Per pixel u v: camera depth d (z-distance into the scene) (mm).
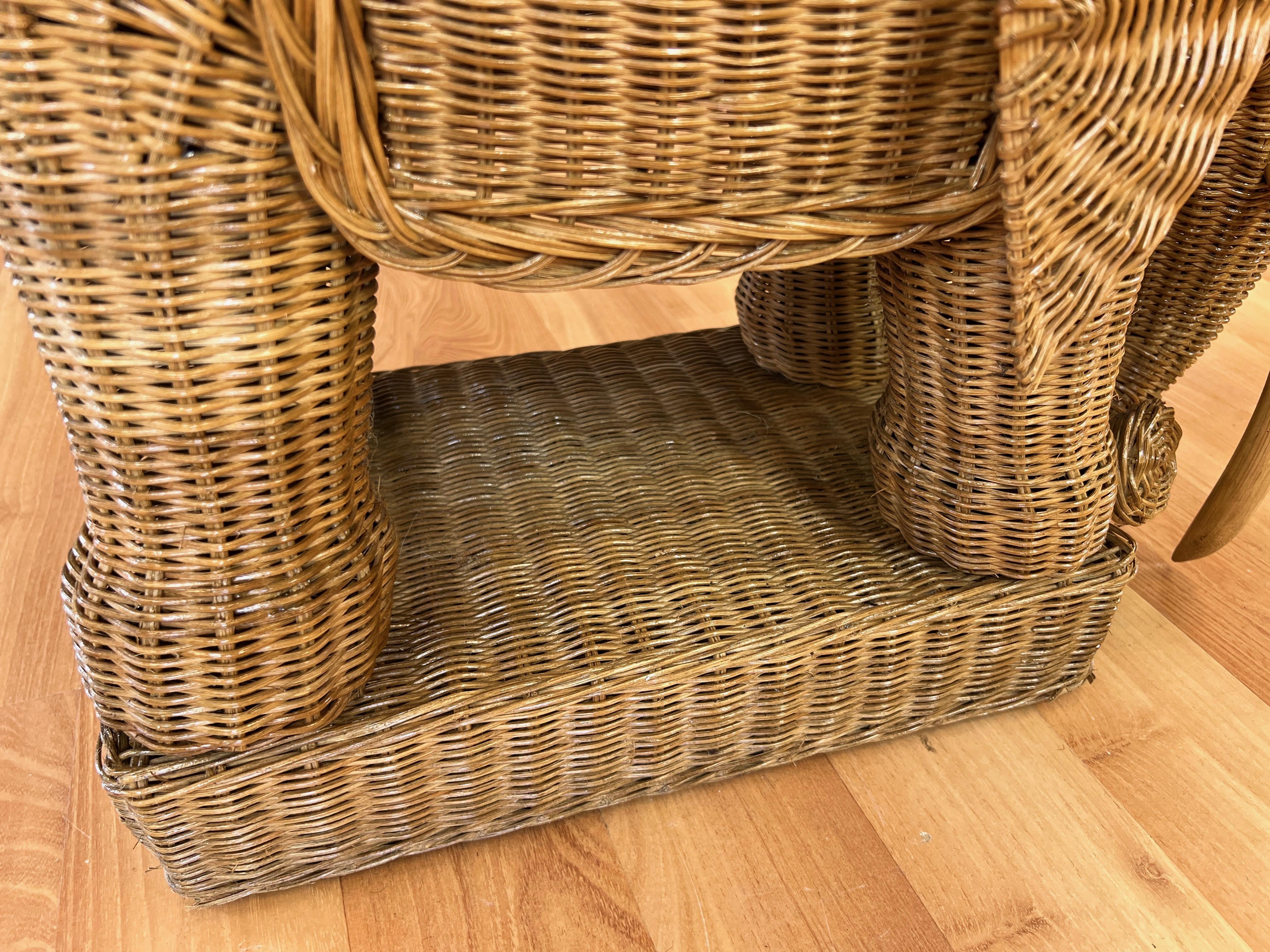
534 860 595
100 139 333
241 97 341
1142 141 406
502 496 706
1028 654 653
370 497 516
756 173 405
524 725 541
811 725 627
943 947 542
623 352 905
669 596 604
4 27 313
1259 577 811
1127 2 371
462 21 344
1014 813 619
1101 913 559
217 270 367
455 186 385
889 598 601
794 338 821
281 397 406
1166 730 675
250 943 546
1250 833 603
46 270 363
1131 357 829
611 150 383
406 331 1199
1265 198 691
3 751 658
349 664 496
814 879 580
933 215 436
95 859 592
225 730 468
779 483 716
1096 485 577
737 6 356
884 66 382
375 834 564
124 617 445
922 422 579
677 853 598
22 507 904
